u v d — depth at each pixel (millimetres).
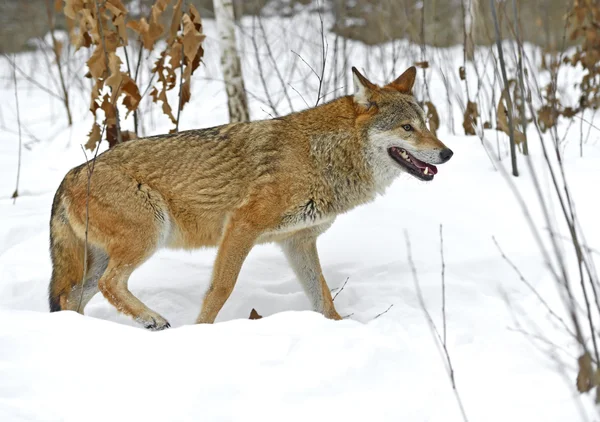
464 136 15883
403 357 6770
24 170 16500
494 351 7320
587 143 14852
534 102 16859
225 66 17031
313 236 9883
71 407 5867
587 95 16328
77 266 9695
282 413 5867
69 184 9539
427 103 15336
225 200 9461
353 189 9797
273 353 6574
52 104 23172
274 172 9312
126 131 13289
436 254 10852
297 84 22203
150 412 5805
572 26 16266
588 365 5910
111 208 9227
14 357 6570
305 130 9555
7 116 22953
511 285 9992
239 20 27516
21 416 5617
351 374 6348
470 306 9422
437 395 6324
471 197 12523
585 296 5973
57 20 30734
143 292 10281
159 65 12945
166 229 9578
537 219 11375
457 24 25938
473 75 21844
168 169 9453
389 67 21672
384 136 9586
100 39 12430
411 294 9781
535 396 6238
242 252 9273
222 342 6789
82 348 6766
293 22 28844
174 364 6449
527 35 21625
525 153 13688
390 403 6070
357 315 9414
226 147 9508
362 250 11289
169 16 25719
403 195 12945
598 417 5707
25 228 12352
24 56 30125
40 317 7547
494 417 5891
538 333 7938
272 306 10125
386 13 23938
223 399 5992
